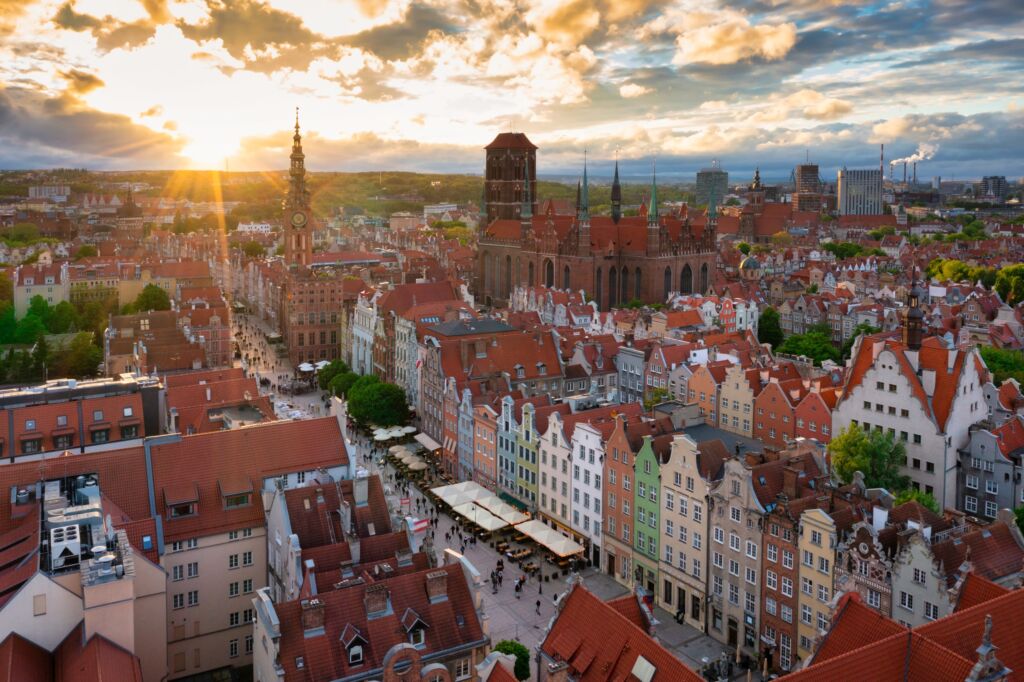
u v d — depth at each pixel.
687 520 112.75
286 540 93.06
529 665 92.38
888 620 63.53
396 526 96.50
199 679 96.81
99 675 68.25
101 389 136.50
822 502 97.69
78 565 78.06
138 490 101.38
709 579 109.75
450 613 81.81
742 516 103.75
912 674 58.44
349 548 90.00
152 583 88.88
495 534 140.75
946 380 129.50
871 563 88.62
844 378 153.75
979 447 126.50
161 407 141.25
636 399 185.62
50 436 123.38
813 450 112.31
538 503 144.62
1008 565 88.25
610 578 127.81
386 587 79.88
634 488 122.06
